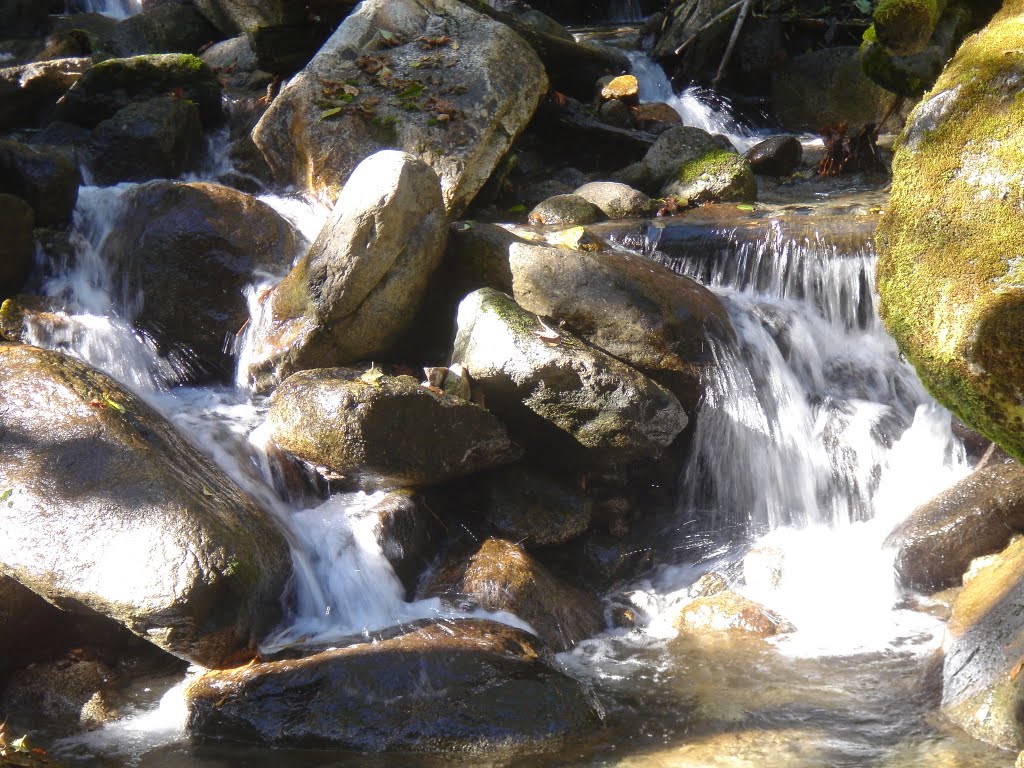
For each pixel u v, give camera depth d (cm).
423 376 580
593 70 794
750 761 486
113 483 512
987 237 388
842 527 581
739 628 536
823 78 840
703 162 699
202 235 597
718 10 873
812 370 611
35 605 520
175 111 683
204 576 501
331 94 666
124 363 594
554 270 579
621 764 487
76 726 504
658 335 578
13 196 601
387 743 492
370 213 568
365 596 533
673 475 587
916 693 505
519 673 504
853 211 662
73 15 892
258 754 493
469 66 673
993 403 373
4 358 541
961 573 549
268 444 557
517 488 564
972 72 423
